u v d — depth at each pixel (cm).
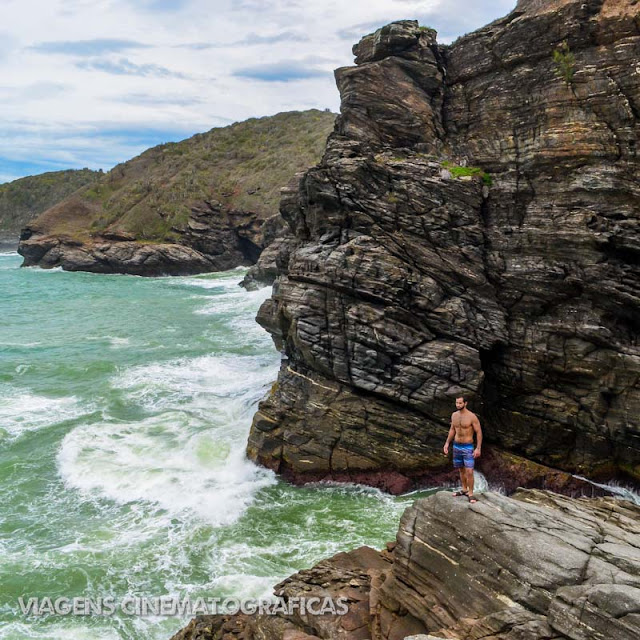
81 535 1573
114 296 5516
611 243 1766
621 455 1809
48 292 5753
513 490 1861
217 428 2216
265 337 3681
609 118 1816
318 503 1775
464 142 2178
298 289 2083
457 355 1869
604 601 746
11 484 1831
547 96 1928
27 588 1356
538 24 1952
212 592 1350
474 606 877
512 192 1966
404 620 962
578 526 970
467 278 1967
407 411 1889
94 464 1945
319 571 1210
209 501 1750
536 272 1881
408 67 2261
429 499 1048
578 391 1867
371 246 1975
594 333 1791
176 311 4656
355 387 1945
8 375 2866
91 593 1345
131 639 1211
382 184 2042
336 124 2439
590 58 1855
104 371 2941
